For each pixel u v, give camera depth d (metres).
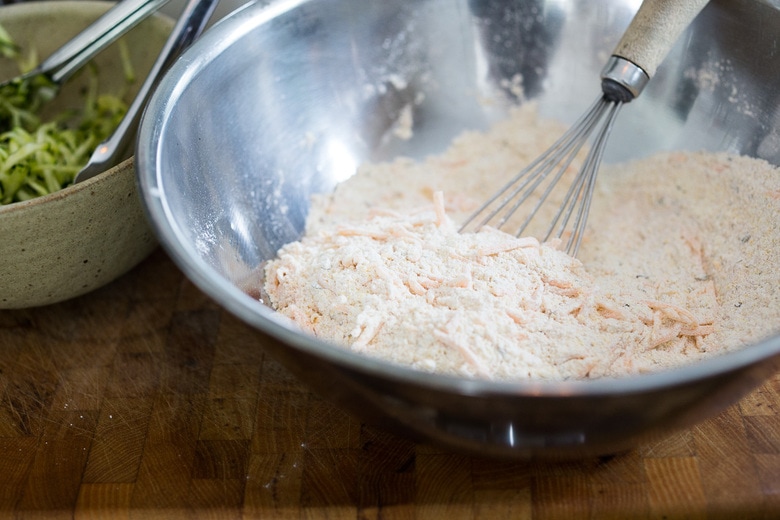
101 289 0.53
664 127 0.53
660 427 0.39
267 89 0.51
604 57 0.54
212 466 0.44
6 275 0.47
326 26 0.51
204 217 0.46
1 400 0.48
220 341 0.50
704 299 0.46
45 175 0.53
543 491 0.42
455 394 0.35
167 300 0.52
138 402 0.47
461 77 0.56
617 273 0.48
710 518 0.42
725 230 0.48
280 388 0.47
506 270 0.45
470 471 0.43
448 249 0.45
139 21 0.52
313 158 0.54
